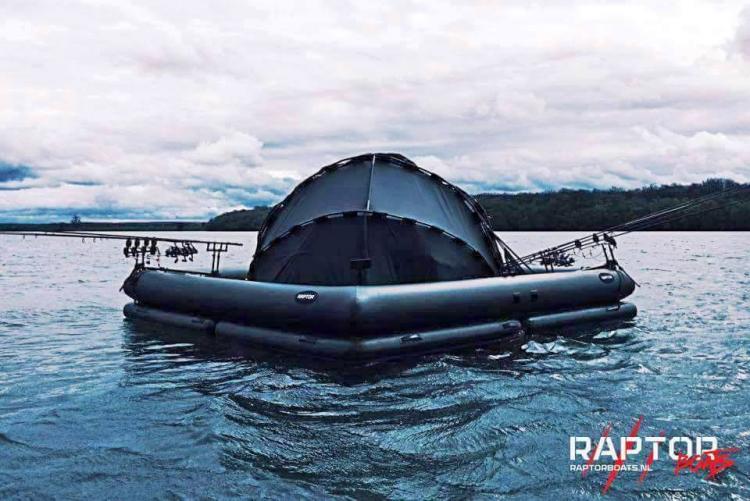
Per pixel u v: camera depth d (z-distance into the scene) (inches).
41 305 546.3
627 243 2253.9
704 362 292.4
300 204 398.3
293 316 300.5
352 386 252.8
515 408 218.8
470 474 161.8
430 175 410.3
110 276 892.0
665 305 506.6
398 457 174.7
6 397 241.9
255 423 206.7
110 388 254.8
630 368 281.7
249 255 1590.8
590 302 395.2
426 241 363.9
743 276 787.4
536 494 149.8
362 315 279.7
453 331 315.6
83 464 171.2
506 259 441.7
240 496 150.1
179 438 192.2
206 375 276.1
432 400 231.3
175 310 393.7
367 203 363.6
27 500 148.7
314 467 168.1
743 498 146.8
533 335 357.4
